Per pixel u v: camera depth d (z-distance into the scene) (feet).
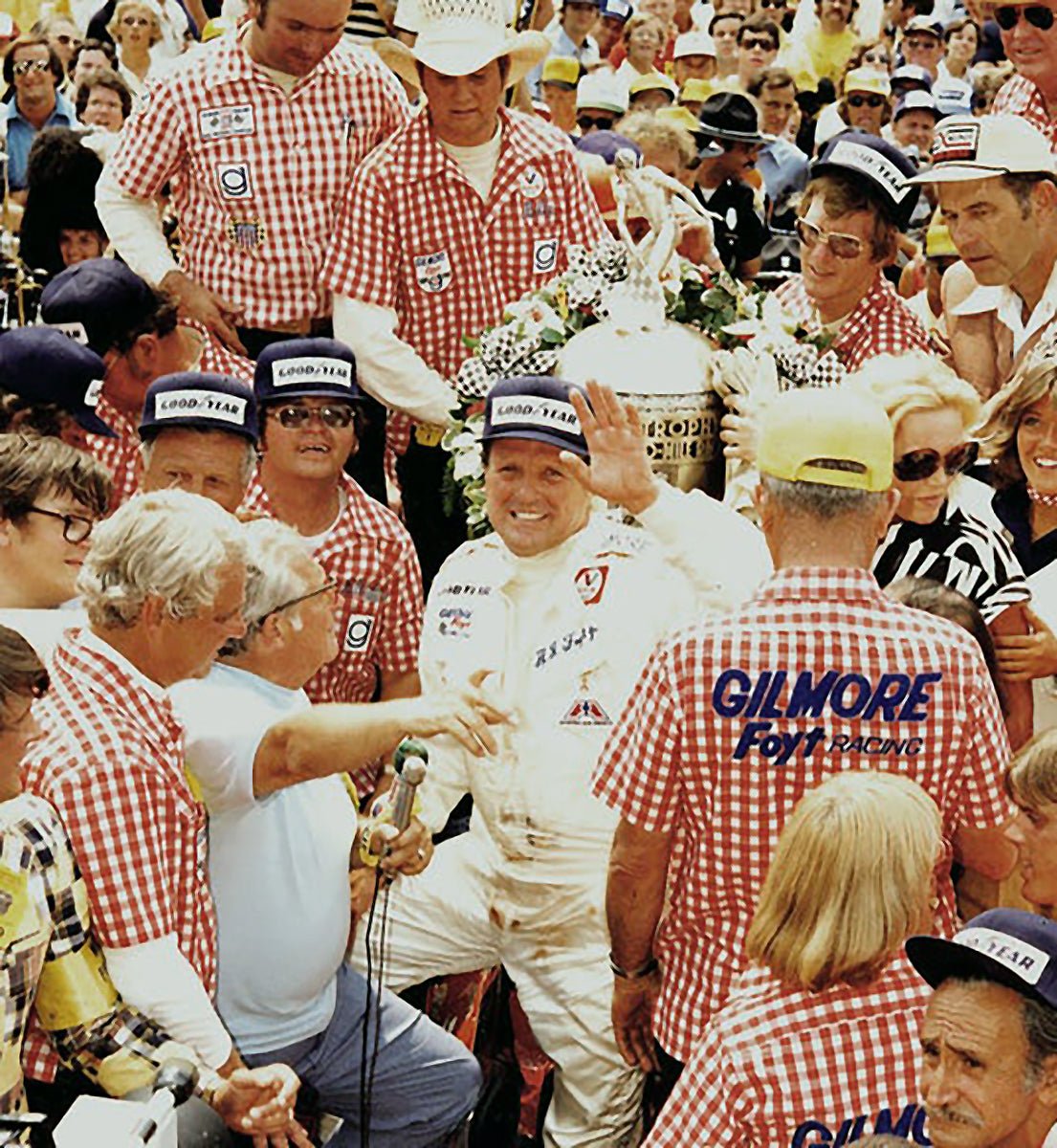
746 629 10.71
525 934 13.29
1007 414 14.12
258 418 14.76
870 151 16.84
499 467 13.06
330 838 11.96
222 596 10.93
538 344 15.19
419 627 15.46
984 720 10.89
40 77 27.02
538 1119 13.85
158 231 18.35
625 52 34.65
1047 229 16.81
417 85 17.94
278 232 17.79
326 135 17.76
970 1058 8.88
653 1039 12.14
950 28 38.40
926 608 12.55
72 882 10.39
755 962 10.57
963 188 16.70
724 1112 9.95
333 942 11.98
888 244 17.02
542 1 23.39
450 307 17.67
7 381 14.85
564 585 13.10
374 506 15.28
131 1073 10.55
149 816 10.69
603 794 11.11
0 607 12.29
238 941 11.71
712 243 17.54
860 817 9.81
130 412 16.56
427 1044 12.77
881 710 10.65
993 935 8.95
